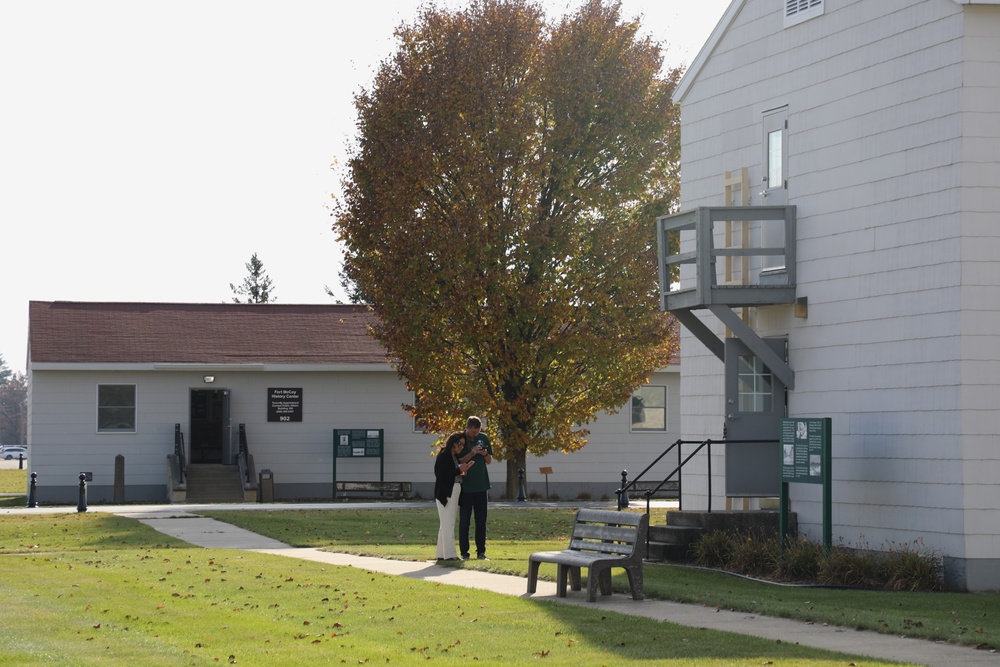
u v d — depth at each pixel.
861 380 19.47
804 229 20.81
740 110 22.64
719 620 13.57
